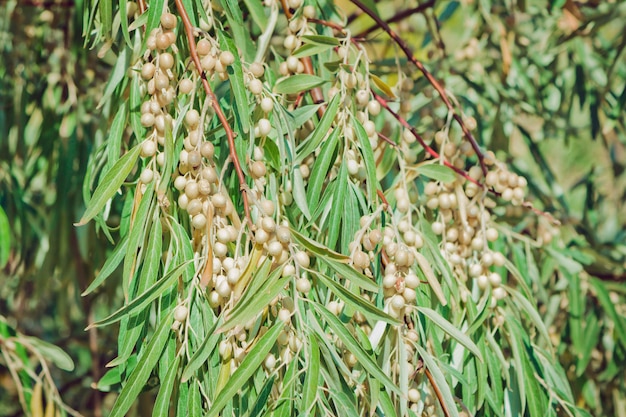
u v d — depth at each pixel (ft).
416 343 3.29
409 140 3.67
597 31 5.29
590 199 5.49
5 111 4.97
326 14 4.00
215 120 3.47
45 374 3.96
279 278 3.05
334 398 3.09
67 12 4.75
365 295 3.33
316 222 3.49
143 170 3.23
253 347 3.04
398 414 3.28
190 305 3.15
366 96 3.44
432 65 4.81
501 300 3.66
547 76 5.42
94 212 3.18
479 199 3.64
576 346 4.45
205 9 3.39
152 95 3.24
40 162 4.83
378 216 3.36
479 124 4.66
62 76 4.77
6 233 4.19
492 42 5.15
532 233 4.74
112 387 3.78
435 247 3.51
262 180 3.30
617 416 4.93
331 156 3.35
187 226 3.35
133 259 3.20
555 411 3.67
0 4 4.86
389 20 4.91
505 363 3.56
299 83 3.46
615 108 5.12
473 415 3.44
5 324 3.98
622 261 5.15
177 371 3.22
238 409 3.33
